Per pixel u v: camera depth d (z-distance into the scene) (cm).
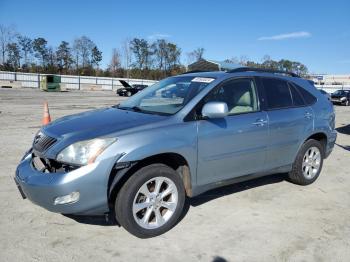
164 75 8606
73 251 357
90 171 348
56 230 399
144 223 384
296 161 555
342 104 2980
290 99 542
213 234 401
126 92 3853
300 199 518
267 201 505
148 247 369
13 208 454
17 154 736
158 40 8581
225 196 518
